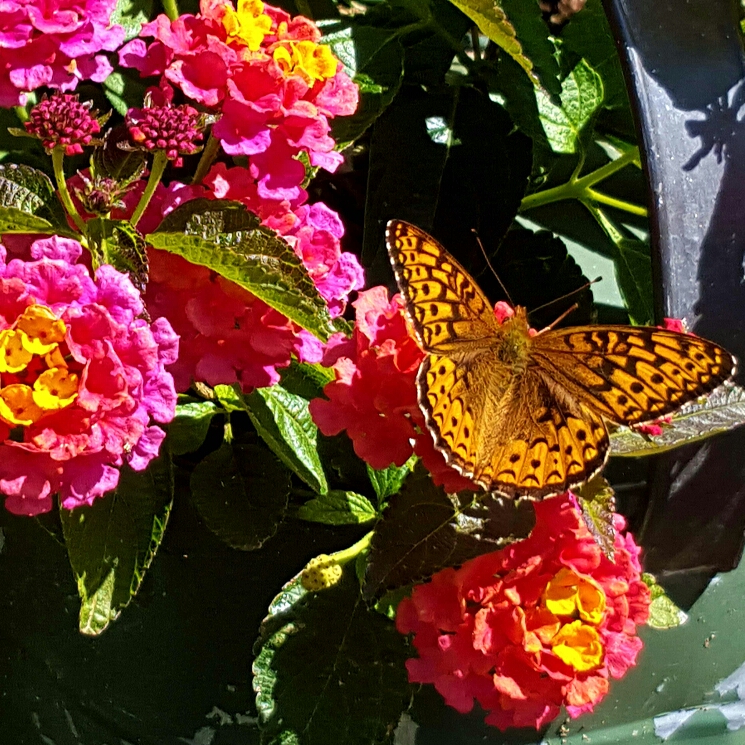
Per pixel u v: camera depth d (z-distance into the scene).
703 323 0.25
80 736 0.26
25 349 0.20
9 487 0.20
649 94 0.25
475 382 0.22
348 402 0.22
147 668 0.26
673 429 0.23
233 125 0.22
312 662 0.25
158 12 0.27
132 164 0.22
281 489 0.25
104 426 0.20
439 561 0.22
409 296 0.21
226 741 0.26
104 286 0.21
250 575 0.26
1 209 0.21
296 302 0.22
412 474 0.23
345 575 0.25
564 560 0.23
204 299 0.23
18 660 0.26
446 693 0.23
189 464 0.27
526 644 0.22
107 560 0.23
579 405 0.22
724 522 0.27
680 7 0.25
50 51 0.22
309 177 0.25
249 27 0.22
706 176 0.25
